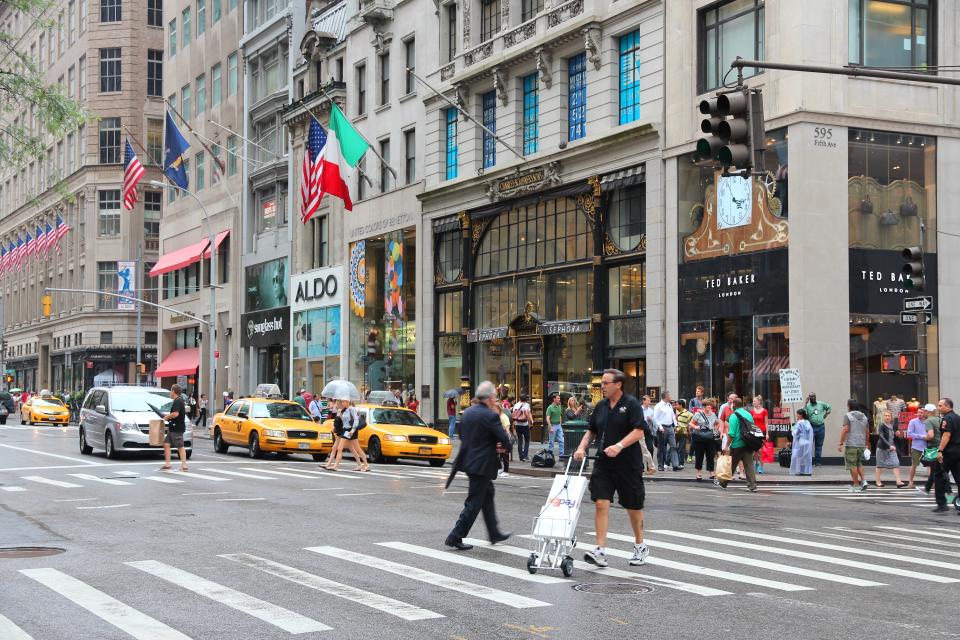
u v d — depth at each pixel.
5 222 108.38
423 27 45.53
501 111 40.47
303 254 55.12
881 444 23.62
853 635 8.03
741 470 25.41
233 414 32.69
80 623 8.35
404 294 46.59
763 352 29.06
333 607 9.00
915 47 29.97
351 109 51.12
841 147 28.55
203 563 11.33
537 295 38.31
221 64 65.88
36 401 59.38
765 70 29.44
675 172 32.12
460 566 11.20
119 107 86.75
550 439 30.30
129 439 28.45
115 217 86.56
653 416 27.59
